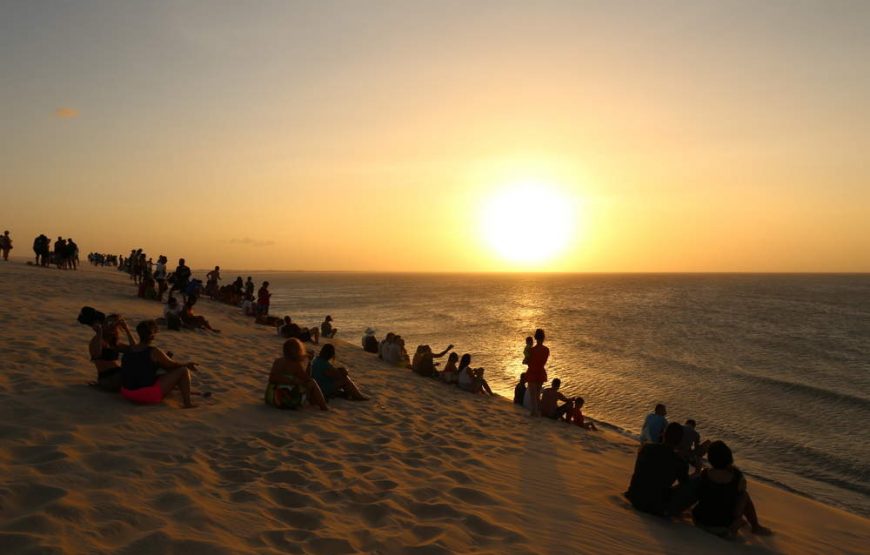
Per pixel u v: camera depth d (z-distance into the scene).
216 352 13.22
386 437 8.27
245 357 13.21
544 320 59.91
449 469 7.05
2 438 5.54
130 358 7.64
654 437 11.05
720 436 17.72
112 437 6.09
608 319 62.16
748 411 20.98
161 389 7.66
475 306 83.25
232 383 10.04
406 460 7.22
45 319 13.69
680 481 6.52
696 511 6.34
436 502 5.67
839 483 13.79
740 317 66.06
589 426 13.91
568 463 8.67
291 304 81.44
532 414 13.21
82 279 29.70
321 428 8.13
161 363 7.73
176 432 6.71
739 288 168.00
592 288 168.88
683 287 176.88
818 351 38.00
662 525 6.18
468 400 14.03
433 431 9.37
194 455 6.01
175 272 27.02
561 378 26.64
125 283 31.86
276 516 4.76
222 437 6.88
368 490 5.76
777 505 8.67
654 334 47.12
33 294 19.45
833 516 8.39
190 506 4.56
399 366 18.17
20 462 4.99
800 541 6.59
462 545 4.66
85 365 9.18
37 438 5.65
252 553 3.94
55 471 4.84
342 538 4.43
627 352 36.00
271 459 6.30
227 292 30.16
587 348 37.75
